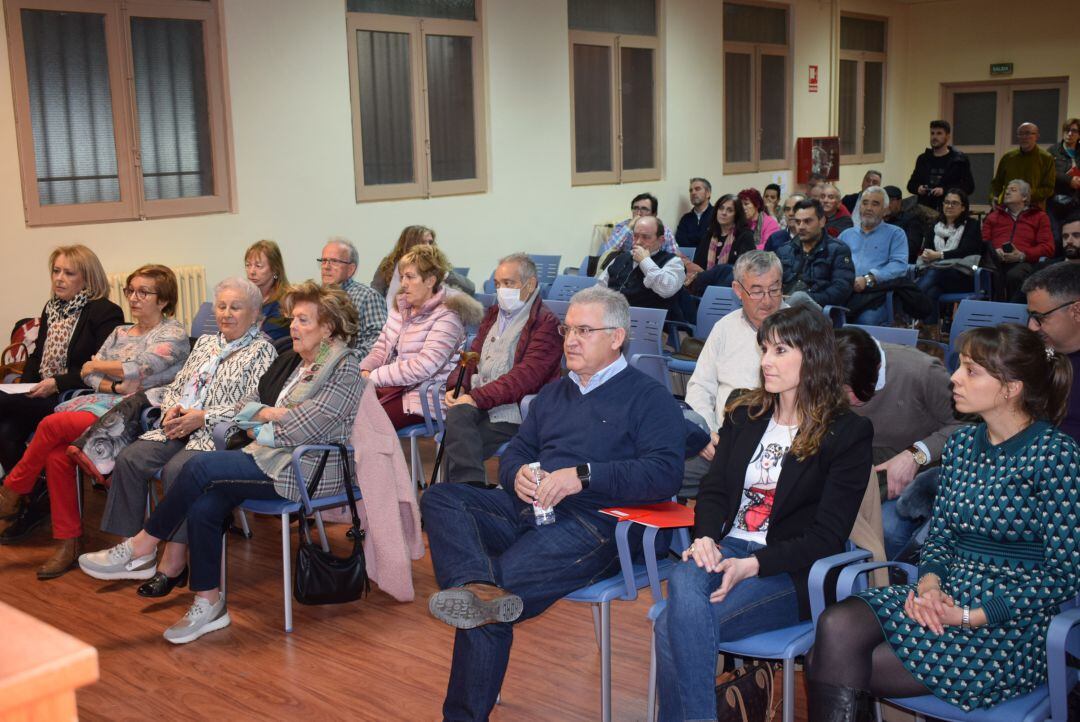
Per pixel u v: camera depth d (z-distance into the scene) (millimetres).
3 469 4492
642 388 2699
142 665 3150
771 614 2297
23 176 5691
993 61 12359
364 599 3627
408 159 7660
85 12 5875
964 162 9805
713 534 2447
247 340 3861
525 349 4000
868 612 2096
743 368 3596
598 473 2525
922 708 2084
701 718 2131
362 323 4801
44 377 4613
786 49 11211
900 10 12797
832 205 8312
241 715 2832
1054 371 2150
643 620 3439
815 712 2109
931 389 2877
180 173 6418
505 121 8281
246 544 4211
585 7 8914
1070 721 2105
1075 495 2062
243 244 6684
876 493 2439
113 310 4609
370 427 3395
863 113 12602
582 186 9055
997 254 7254
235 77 6531
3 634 625
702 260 7707
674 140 9914
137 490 3713
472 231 8125
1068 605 2217
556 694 2924
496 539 2652
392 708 2855
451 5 7816
